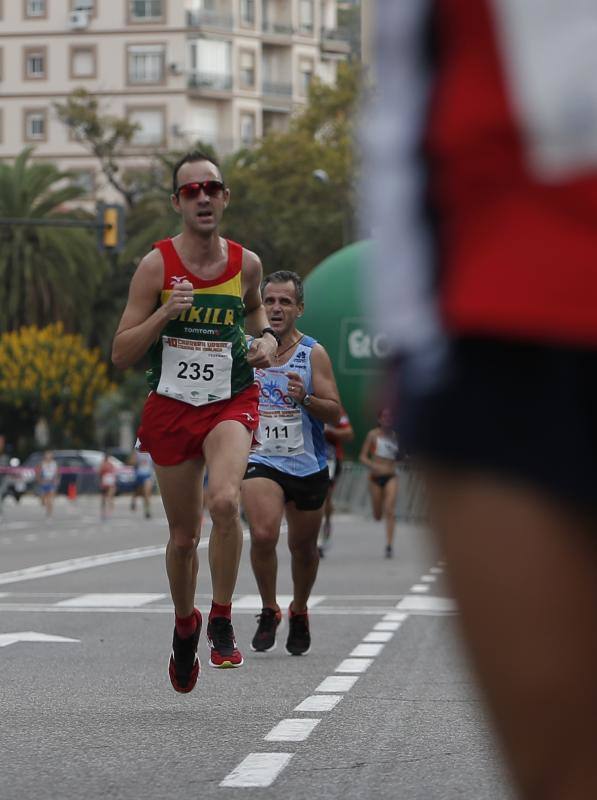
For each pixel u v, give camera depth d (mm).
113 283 188625
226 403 20344
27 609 36781
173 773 16312
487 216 4422
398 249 4523
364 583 44594
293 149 186250
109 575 48844
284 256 188375
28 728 19531
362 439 84500
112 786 15555
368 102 4570
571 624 4215
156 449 20188
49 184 173250
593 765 4168
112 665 26312
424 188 4473
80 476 172000
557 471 4297
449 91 4441
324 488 27062
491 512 4301
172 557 20391
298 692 22859
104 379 182125
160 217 185000
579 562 4262
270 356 20250
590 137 4383
